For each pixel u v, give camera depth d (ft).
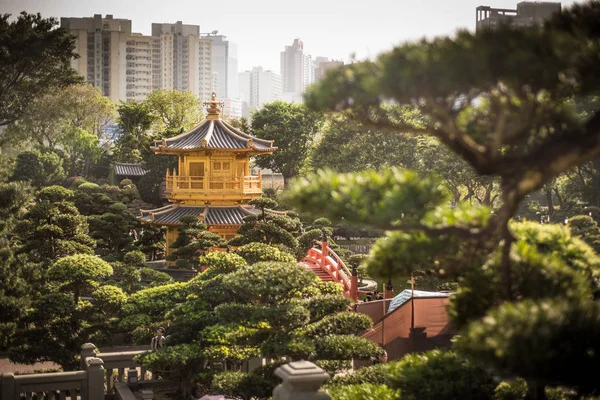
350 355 45.57
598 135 20.80
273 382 46.52
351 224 23.56
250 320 46.55
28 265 73.61
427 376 29.12
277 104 267.18
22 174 166.91
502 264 24.56
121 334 86.84
